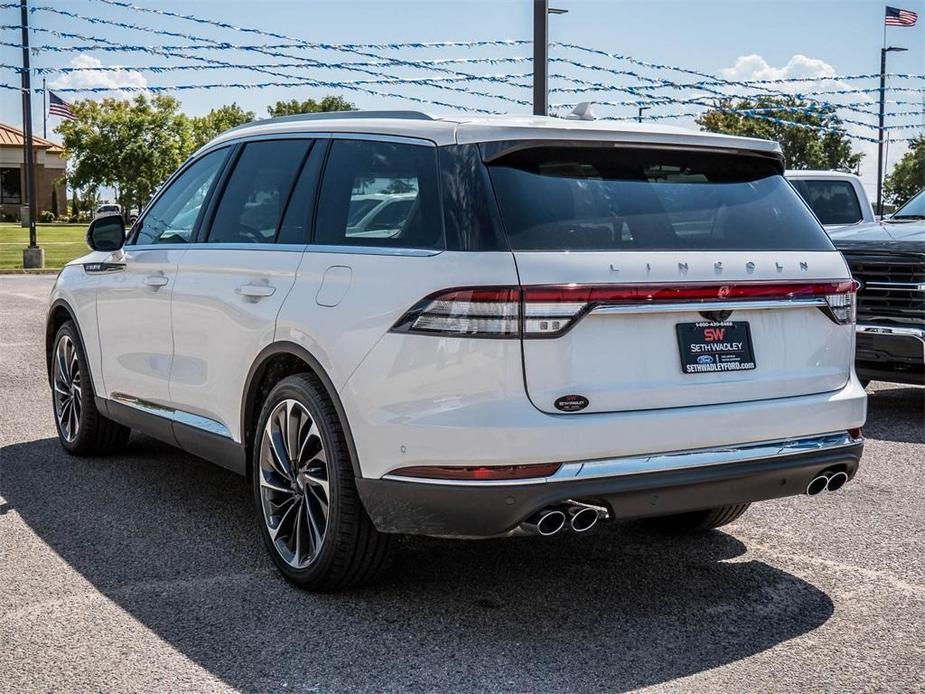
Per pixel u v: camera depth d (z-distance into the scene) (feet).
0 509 17.54
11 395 27.89
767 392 13.01
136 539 16.01
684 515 16.25
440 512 11.93
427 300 11.91
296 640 12.28
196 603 13.42
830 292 13.55
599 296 11.80
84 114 233.96
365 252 13.12
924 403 28.37
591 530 16.75
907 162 162.40
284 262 14.34
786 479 13.10
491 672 11.48
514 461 11.55
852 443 13.70
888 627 12.87
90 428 20.65
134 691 10.94
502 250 11.78
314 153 14.94
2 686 11.02
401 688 11.09
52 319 21.77
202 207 17.07
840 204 36.58
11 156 231.71
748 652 12.08
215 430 15.89
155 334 17.43
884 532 16.76
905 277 24.99
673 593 13.94
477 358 11.59
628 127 13.20
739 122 151.53
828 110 66.23
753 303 12.85
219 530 16.49
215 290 15.61
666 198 12.99
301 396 13.57
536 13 41.19
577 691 11.04
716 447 12.53
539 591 13.97
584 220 12.28
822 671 11.59
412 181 13.03
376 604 13.43
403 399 12.05
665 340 12.34
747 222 13.37
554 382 11.70
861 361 25.86
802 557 15.52
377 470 12.35
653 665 11.69
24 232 163.63
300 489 13.91
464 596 13.75
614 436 11.86
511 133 12.56
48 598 13.56
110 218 18.88
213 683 11.16
